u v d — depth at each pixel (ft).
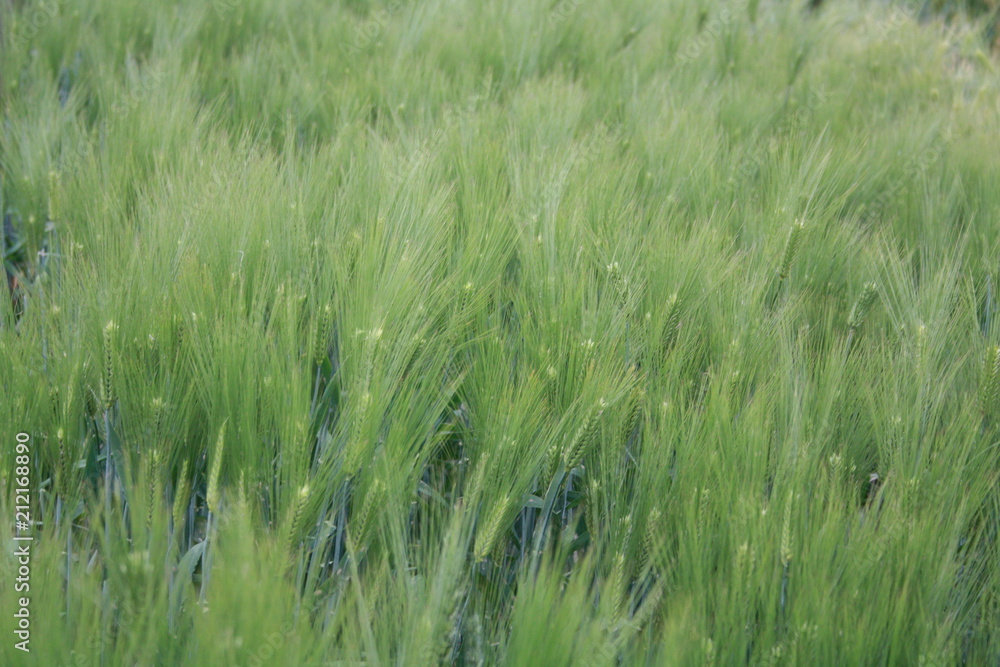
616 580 5.36
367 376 5.93
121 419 6.51
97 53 14.69
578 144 10.62
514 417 6.07
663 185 10.57
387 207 7.82
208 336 6.20
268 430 5.97
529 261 7.97
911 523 5.57
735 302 7.68
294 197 8.29
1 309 6.94
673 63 17.56
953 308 8.50
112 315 6.25
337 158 10.08
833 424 6.64
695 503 5.79
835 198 10.44
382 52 16.46
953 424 6.52
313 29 17.62
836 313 8.78
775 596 5.11
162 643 4.61
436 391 6.82
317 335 6.82
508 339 7.52
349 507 6.54
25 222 10.21
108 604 4.72
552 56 17.42
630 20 20.42
